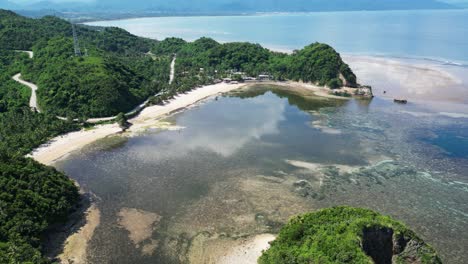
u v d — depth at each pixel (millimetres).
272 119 112188
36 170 67812
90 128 105812
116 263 52750
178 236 58406
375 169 79188
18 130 97188
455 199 68250
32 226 54844
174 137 98375
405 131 101000
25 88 127562
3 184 60406
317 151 88125
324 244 47125
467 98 130375
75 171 80125
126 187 73125
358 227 48531
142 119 113938
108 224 61594
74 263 52688
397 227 49562
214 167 80500
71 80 120312
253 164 81562
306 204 66562
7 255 47719
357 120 110438
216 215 63562
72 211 65000
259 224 61125
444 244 56594
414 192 70562
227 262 52844
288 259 46406
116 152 89562
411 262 48125
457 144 91875
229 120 111688
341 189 71375
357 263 42844
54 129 100312
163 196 69688
